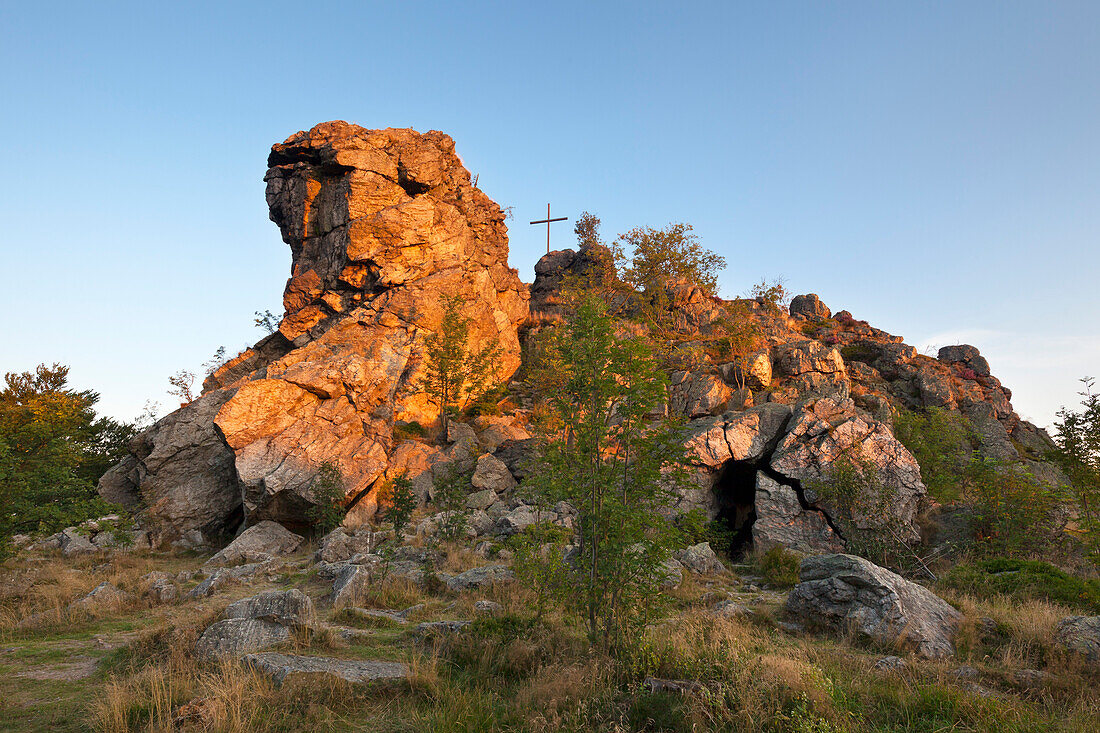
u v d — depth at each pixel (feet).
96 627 42.24
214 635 32.65
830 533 80.59
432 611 44.98
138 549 89.71
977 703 25.81
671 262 191.52
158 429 122.21
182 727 22.43
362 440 108.58
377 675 27.91
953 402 153.28
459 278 166.91
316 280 169.68
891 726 24.62
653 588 33.47
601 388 34.19
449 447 124.47
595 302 35.94
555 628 35.96
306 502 96.53
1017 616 40.40
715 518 92.79
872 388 160.56
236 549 86.17
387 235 165.07
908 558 72.33
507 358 177.99
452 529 81.15
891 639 36.96
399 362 127.34
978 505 81.30
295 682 26.25
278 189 180.34
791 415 101.19
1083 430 82.69
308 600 36.09
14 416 130.41
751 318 164.55
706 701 24.41
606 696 25.20
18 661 33.63
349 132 181.37
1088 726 24.03
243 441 102.63
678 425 34.99
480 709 24.23
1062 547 74.02
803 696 24.64
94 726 23.38
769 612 45.37
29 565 68.95
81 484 67.26
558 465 34.63
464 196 195.72
